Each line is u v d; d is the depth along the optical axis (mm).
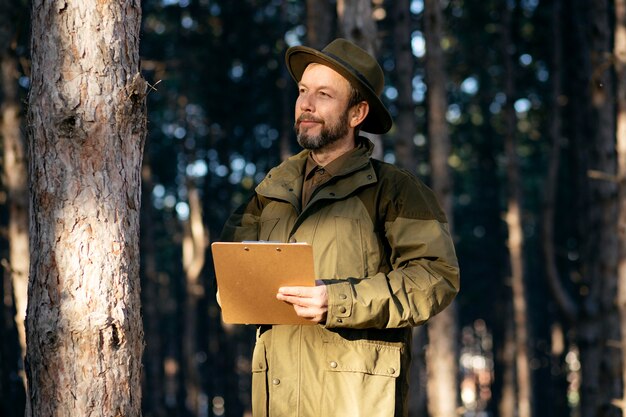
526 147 24625
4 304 15453
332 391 2854
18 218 7688
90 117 3031
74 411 2963
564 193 21891
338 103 3045
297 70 3232
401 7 11430
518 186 15000
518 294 15336
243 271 2766
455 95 21062
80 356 2977
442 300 2852
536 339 28312
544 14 17375
